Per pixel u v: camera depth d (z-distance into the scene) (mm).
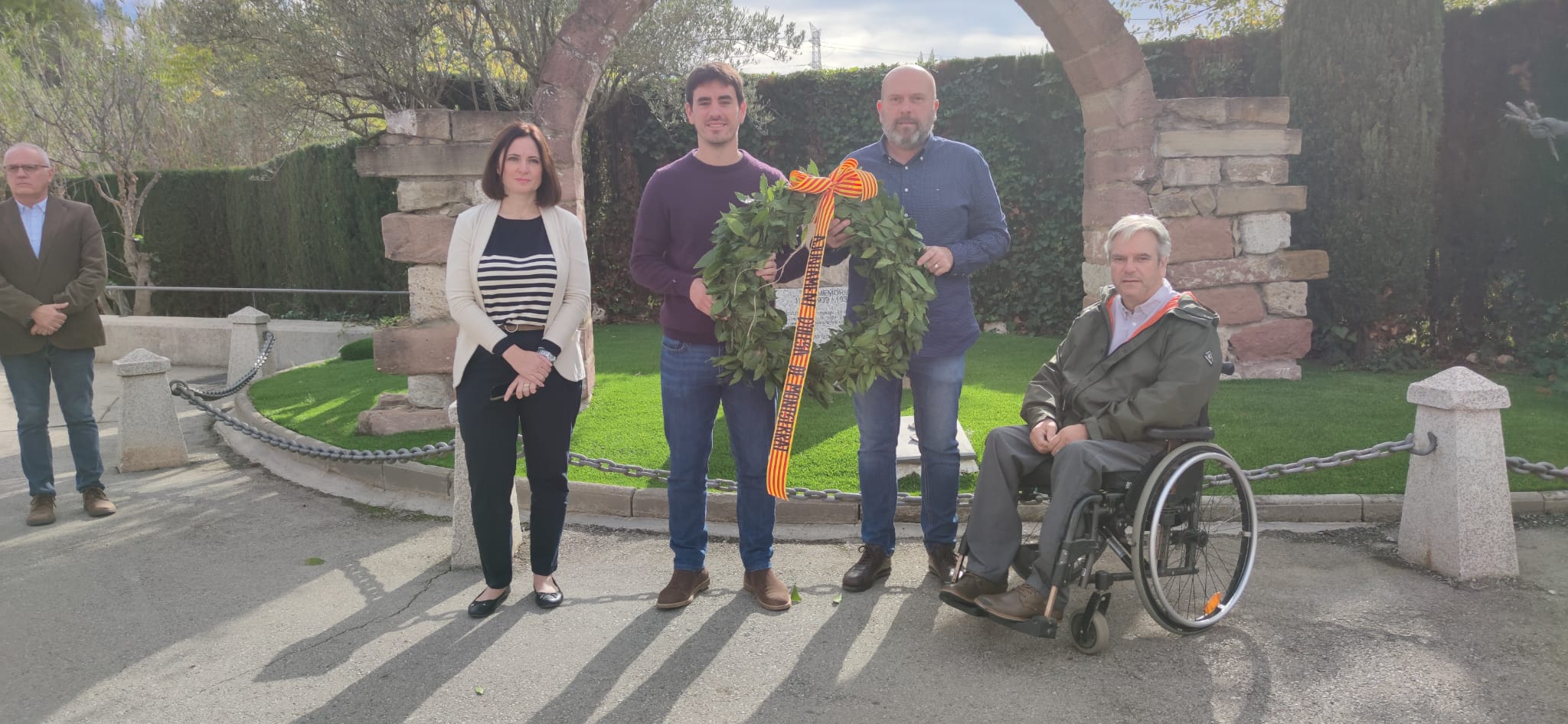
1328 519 4355
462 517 3986
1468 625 3229
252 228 13914
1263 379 7148
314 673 3039
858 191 3150
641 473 4465
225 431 6832
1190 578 3734
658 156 11859
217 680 3000
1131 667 2986
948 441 3668
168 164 16219
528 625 3400
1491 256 7887
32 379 4684
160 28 13961
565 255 3426
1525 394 6633
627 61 9930
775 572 3916
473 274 3330
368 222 12117
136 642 3299
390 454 4590
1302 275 7148
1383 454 3865
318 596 3721
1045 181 10094
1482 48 7695
